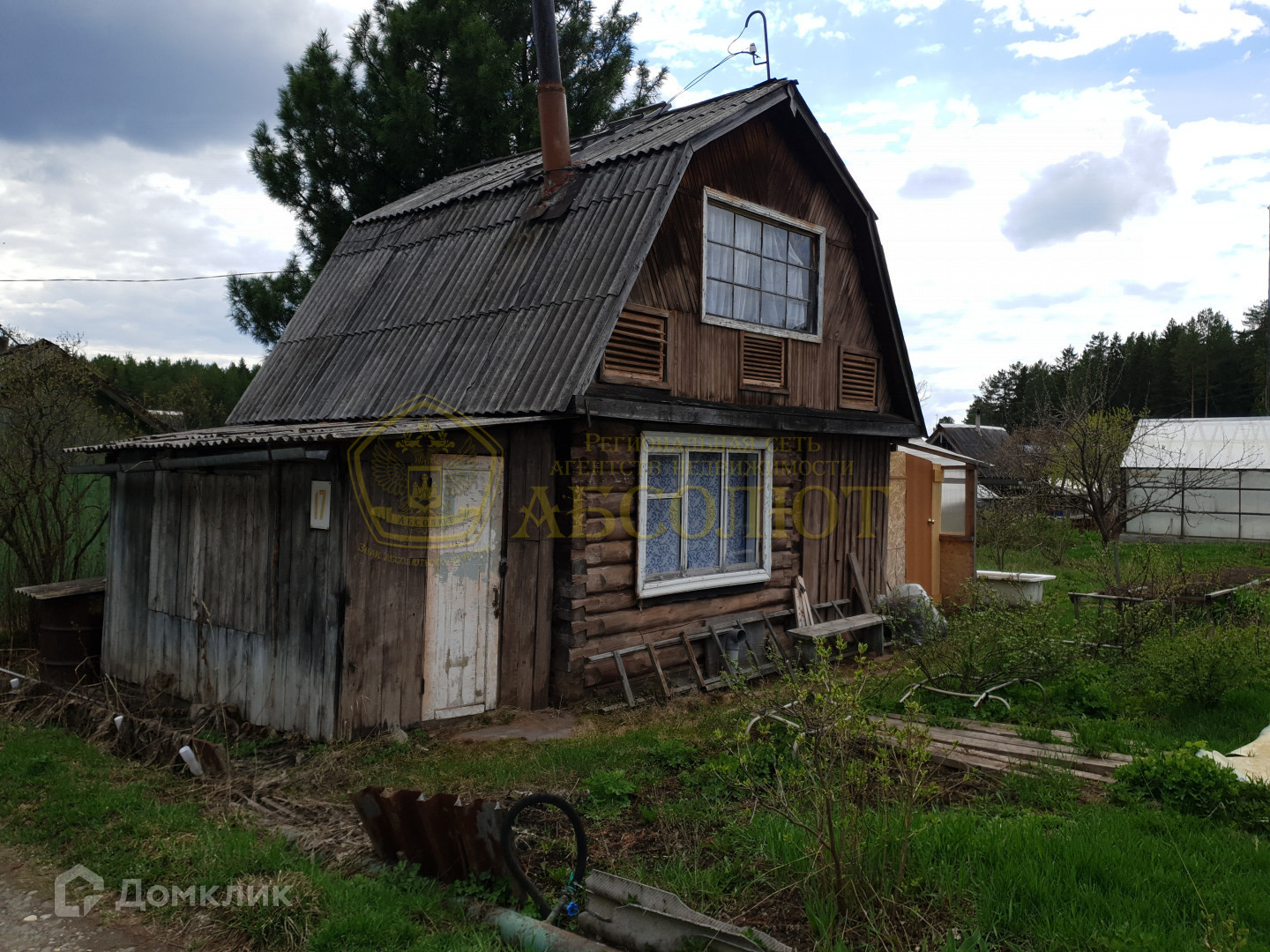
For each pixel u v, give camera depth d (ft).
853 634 36.17
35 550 32.30
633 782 17.35
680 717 23.79
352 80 52.54
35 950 11.64
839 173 33.50
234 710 22.86
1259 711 21.47
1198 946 10.18
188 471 24.97
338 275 36.63
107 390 47.14
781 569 32.86
